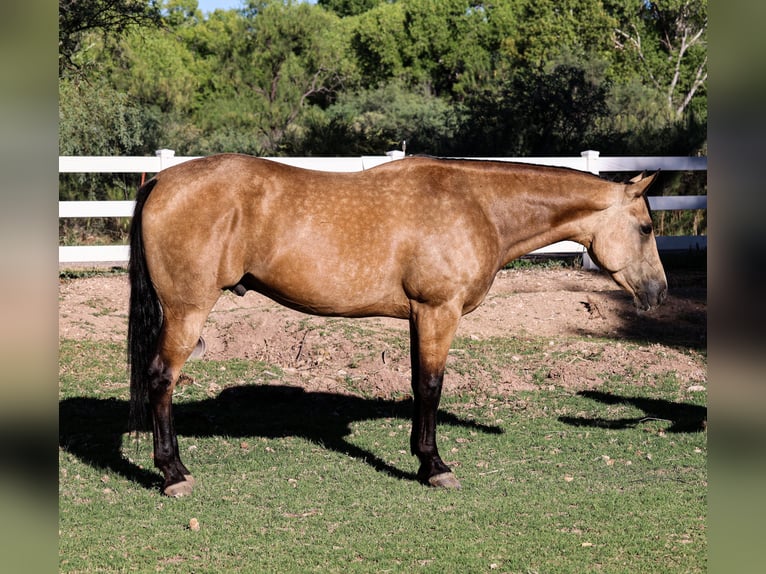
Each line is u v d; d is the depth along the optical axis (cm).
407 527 520
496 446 689
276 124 3103
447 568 461
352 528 517
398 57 4728
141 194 556
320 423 752
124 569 455
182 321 550
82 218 1558
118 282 1176
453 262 565
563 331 1075
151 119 1908
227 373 870
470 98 2133
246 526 519
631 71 3628
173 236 538
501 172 597
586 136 1884
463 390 848
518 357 948
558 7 3809
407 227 562
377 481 605
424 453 594
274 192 550
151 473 614
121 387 830
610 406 803
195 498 564
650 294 610
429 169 586
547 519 533
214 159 559
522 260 1428
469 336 1027
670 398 827
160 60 3681
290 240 548
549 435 719
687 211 1653
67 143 1620
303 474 618
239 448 679
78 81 1770
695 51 3734
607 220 605
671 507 554
